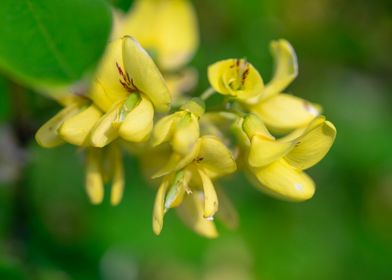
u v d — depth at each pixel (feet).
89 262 1.22
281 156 0.92
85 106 0.95
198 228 0.98
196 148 0.91
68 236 1.24
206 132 0.95
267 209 1.42
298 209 1.45
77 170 1.33
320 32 1.52
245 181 1.42
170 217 1.37
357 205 1.49
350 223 1.48
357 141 1.50
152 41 1.11
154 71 0.91
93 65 0.90
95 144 0.90
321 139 0.93
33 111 1.05
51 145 0.94
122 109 0.92
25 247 1.16
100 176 0.97
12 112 1.04
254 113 0.97
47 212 1.26
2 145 1.07
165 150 0.97
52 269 1.18
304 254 1.42
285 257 1.42
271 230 1.42
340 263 1.45
